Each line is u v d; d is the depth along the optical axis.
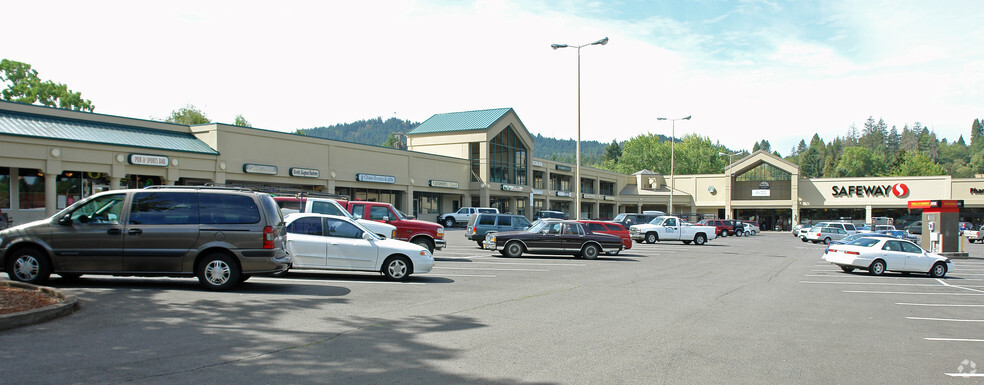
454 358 6.89
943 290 16.64
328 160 39.28
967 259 31.47
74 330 7.69
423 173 48.66
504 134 57.94
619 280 16.06
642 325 9.38
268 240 11.52
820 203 74.56
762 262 24.80
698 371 6.66
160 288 11.52
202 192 11.59
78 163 26.75
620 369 6.64
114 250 11.17
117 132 29.34
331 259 13.95
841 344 8.43
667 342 8.16
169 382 5.64
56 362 6.18
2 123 24.97
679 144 127.19
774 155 76.06
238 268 11.45
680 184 84.25
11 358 6.28
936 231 32.47
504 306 10.89
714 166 126.88
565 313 10.32
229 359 6.52
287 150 36.38
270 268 11.52
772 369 6.86
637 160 123.19
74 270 11.20
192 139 32.56
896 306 12.95
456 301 11.26
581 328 8.97
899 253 21.11
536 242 23.27
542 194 65.38
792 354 7.67
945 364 7.37
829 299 13.70
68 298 9.08
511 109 57.97
